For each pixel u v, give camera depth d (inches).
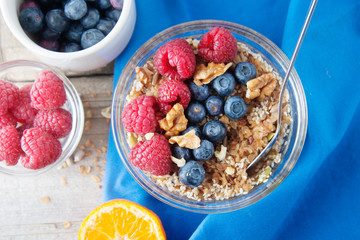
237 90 14.1
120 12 14.8
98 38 14.6
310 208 14.7
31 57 15.9
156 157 12.9
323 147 14.7
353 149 14.6
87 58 14.2
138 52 14.5
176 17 15.7
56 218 15.8
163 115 13.7
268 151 14.1
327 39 14.8
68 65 14.6
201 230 14.6
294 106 14.4
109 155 15.3
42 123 14.4
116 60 15.6
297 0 14.6
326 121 14.6
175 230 15.3
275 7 15.4
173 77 13.6
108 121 15.8
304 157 14.8
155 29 15.7
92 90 15.9
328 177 14.7
